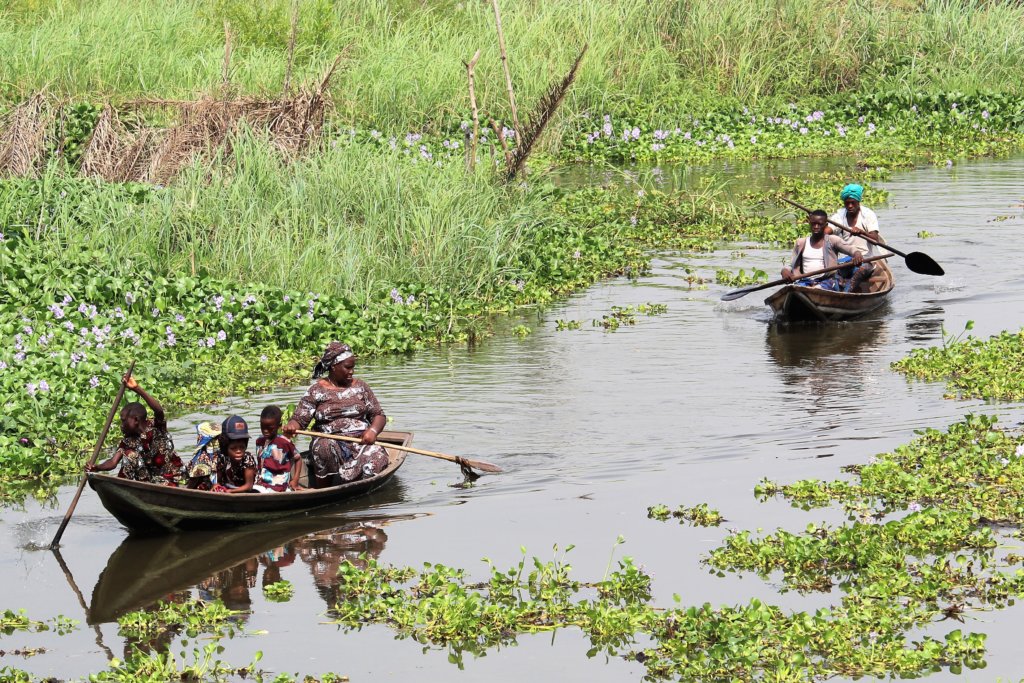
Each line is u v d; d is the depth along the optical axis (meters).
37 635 22.75
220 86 68.94
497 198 56.00
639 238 61.22
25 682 20.77
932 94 90.19
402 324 44.81
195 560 26.23
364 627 22.55
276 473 29.41
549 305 49.38
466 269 50.78
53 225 48.53
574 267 53.53
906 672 19.98
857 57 94.44
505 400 36.53
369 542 26.69
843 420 33.22
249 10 83.62
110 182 55.38
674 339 43.06
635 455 31.30
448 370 40.31
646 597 23.05
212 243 49.12
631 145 81.94
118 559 26.39
